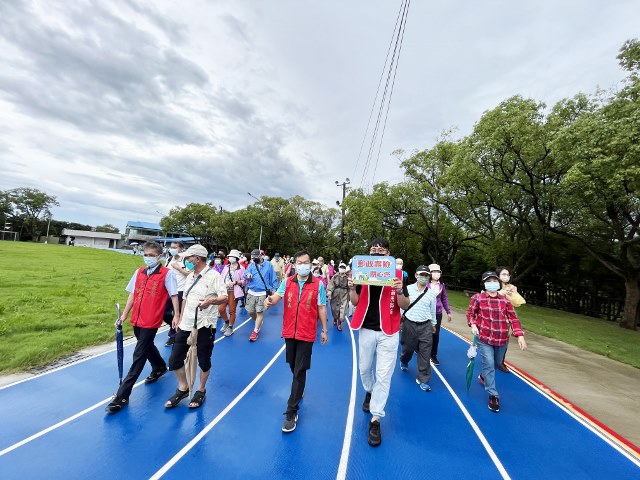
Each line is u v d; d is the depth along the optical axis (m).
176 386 4.47
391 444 3.43
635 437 3.92
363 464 3.07
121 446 3.11
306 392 4.55
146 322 3.91
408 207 23.16
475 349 4.71
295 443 3.32
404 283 3.71
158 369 4.59
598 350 8.29
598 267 16.91
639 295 13.02
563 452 3.49
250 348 6.41
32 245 32.91
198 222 60.38
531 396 4.94
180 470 2.83
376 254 3.83
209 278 4.04
